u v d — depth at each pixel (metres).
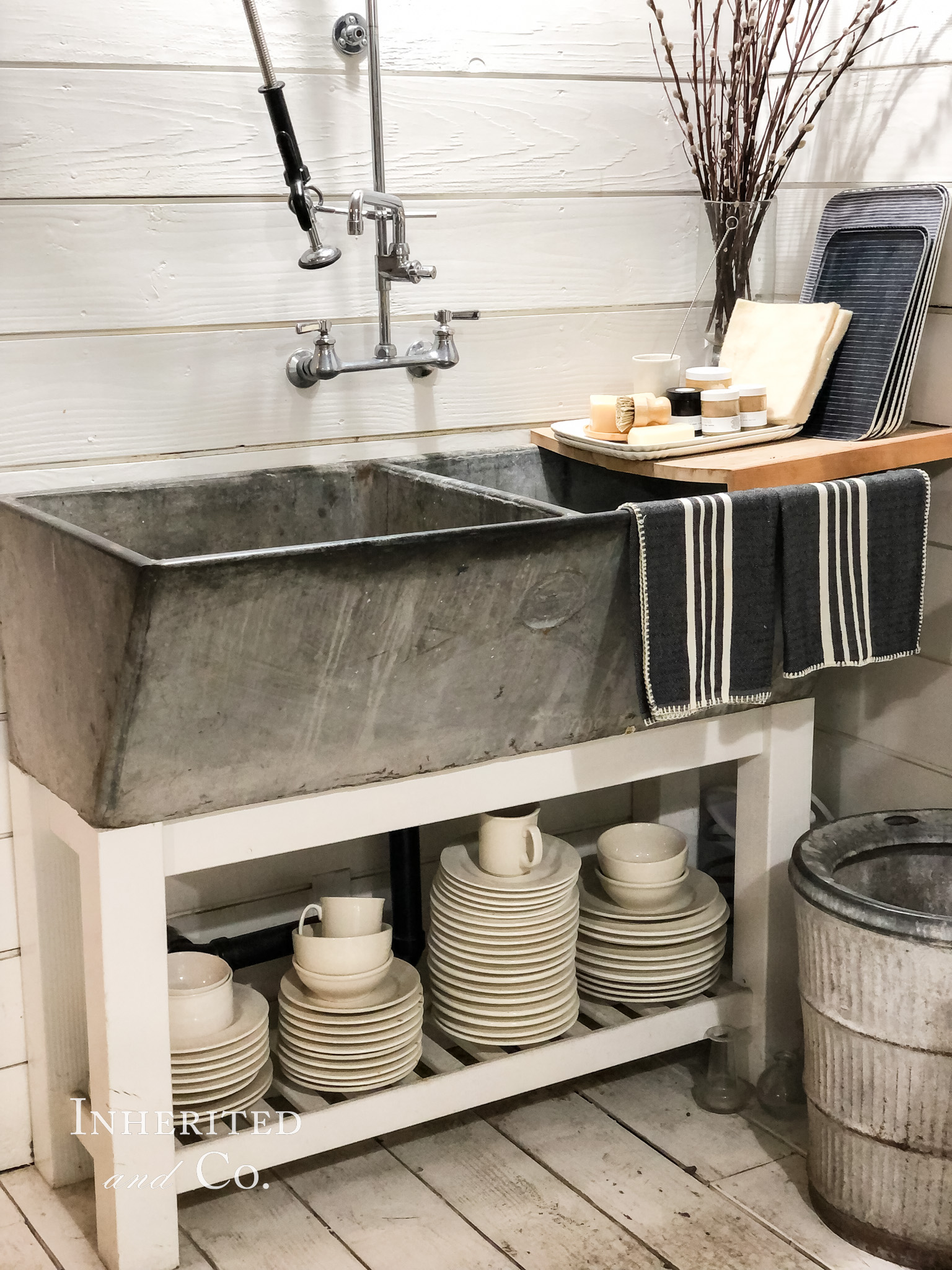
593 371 2.45
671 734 2.07
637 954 2.19
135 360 2.04
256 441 2.17
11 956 2.06
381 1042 1.97
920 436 2.17
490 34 2.22
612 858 2.27
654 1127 2.19
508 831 2.11
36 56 1.89
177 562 1.49
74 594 1.64
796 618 1.96
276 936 2.26
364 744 1.76
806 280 2.35
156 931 1.72
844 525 1.98
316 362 2.11
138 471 2.08
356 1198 2.01
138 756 1.60
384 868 2.45
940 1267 1.83
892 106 2.26
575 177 2.35
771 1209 1.97
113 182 1.97
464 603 1.72
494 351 2.35
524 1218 1.95
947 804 2.33
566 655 1.86
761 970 2.24
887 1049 1.78
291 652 1.63
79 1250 1.90
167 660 1.54
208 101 2.02
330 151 2.13
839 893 1.79
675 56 2.41
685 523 1.85
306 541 2.21
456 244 2.27
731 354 2.32
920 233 2.14
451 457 2.31
